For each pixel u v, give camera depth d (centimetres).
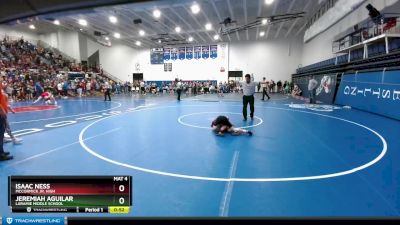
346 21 1539
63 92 2159
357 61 1322
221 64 3166
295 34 2775
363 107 1148
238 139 629
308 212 282
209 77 3222
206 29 2338
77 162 457
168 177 386
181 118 970
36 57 2677
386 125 802
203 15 1859
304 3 1641
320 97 1677
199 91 2988
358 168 421
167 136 665
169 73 3375
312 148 543
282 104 1478
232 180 374
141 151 526
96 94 2516
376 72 1074
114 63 3434
